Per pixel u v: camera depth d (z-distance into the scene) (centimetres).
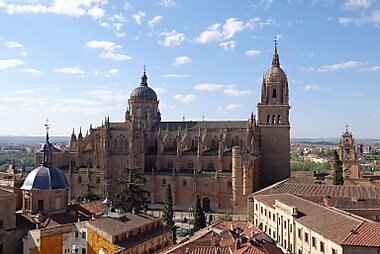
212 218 14888
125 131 19075
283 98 18638
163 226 9975
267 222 10750
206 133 19025
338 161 15000
